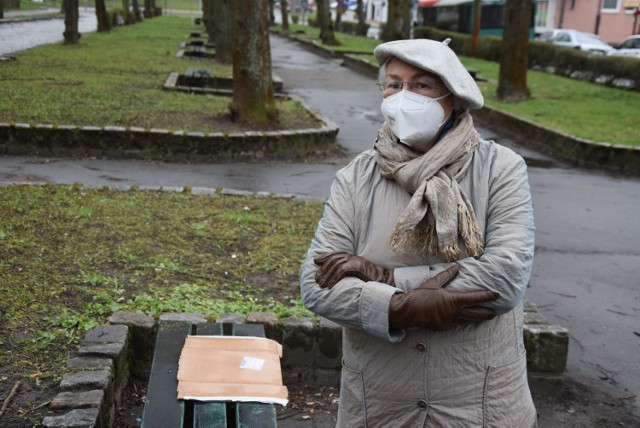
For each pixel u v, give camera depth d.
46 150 10.35
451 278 2.16
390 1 28.73
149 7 59.81
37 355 3.85
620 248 7.84
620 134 13.91
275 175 10.23
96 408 3.23
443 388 2.24
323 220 2.41
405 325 2.14
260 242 6.36
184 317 4.21
